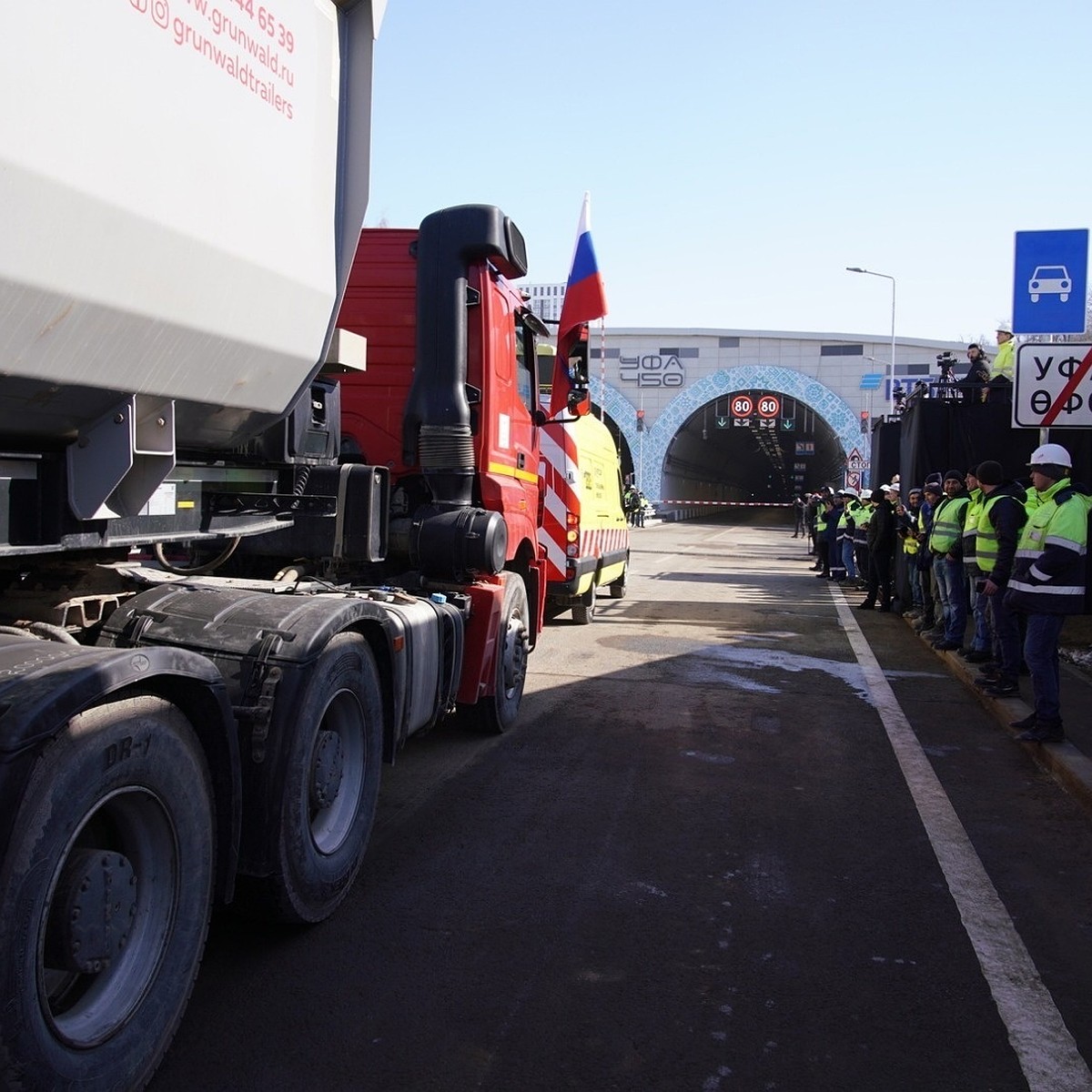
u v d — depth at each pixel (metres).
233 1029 3.19
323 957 3.69
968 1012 3.42
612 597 16.33
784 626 13.24
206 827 3.02
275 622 3.74
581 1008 3.38
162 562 4.31
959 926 4.09
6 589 3.43
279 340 3.80
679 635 12.09
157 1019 2.79
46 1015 2.38
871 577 15.66
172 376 3.26
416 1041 3.15
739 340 55.62
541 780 5.95
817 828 5.23
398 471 6.49
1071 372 7.68
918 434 13.67
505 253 6.37
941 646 10.79
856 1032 3.28
